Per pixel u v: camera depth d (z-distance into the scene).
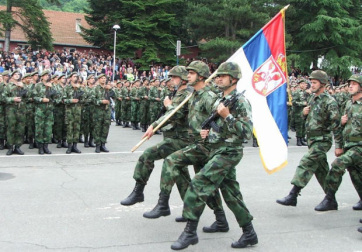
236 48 34.19
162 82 17.03
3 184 7.81
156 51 36.78
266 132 6.58
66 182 8.09
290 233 5.66
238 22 35.50
